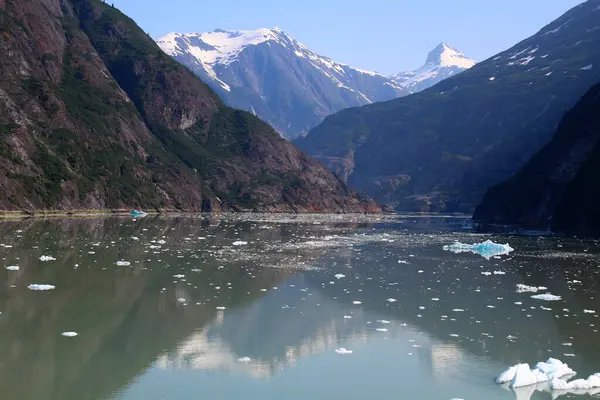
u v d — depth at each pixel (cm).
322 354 1550
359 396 1254
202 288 2414
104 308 1956
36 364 1373
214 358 1485
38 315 1816
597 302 2309
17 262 2847
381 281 2758
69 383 1265
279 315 1977
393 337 1730
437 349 1614
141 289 2325
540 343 1686
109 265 2923
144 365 1405
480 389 1310
